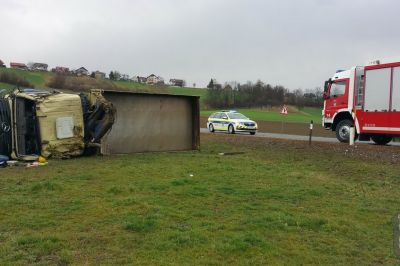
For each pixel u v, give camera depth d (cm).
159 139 1777
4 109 1487
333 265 579
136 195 907
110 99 1647
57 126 1509
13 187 976
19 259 553
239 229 695
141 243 618
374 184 1138
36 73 7981
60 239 624
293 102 9225
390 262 596
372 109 2112
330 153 1775
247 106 9112
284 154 1736
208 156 1633
